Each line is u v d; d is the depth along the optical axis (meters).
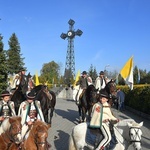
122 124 7.05
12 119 6.69
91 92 13.30
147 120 18.97
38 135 6.14
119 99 25.58
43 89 13.53
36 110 7.57
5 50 23.72
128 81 14.52
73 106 29.20
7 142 6.83
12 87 13.95
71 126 15.55
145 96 20.70
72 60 70.75
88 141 7.19
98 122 6.99
